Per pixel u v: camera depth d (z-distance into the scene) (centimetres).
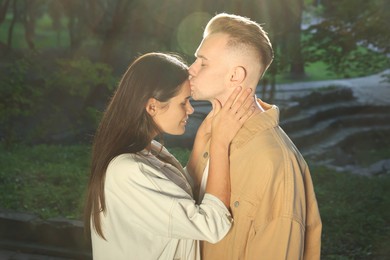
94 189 225
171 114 225
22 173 748
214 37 222
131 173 219
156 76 220
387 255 557
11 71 986
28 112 983
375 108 1445
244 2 1053
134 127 221
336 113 1410
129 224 222
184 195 222
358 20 986
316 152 1148
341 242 584
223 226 218
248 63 220
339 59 1038
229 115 223
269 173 214
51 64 1548
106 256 229
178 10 1282
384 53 1024
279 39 1047
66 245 554
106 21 1487
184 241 230
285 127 1211
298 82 1717
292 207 214
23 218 564
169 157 246
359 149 1297
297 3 1032
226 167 223
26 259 539
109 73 1043
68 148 926
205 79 224
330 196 733
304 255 237
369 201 707
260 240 216
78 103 1222
